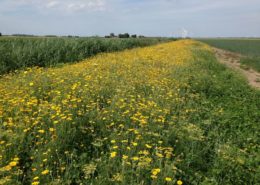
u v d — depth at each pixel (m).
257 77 15.66
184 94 8.27
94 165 4.01
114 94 7.29
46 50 14.64
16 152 4.12
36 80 8.04
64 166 4.03
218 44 55.25
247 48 42.81
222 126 6.45
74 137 4.81
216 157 4.73
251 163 4.61
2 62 11.81
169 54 17.69
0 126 4.70
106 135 5.05
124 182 3.57
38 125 5.04
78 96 6.71
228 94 9.47
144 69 11.03
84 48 18.08
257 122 6.87
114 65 11.57
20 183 3.48
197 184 4.03
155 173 3.62
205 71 12.77
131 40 30.25
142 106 6.32
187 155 4.62
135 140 4.74
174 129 5.41
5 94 6.54
